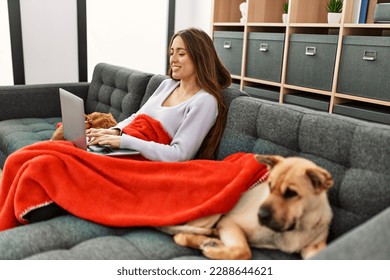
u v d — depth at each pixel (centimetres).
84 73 354
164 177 136
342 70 232
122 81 267
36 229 123
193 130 166
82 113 151
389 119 208
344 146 120
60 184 134
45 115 292
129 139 161
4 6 310
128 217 127
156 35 394
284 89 275
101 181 135
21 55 321
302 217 107
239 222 119
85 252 111
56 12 329
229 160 152
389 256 67
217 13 336
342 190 117
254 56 295
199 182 131
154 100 191
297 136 137
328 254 74
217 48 332
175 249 116
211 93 173
